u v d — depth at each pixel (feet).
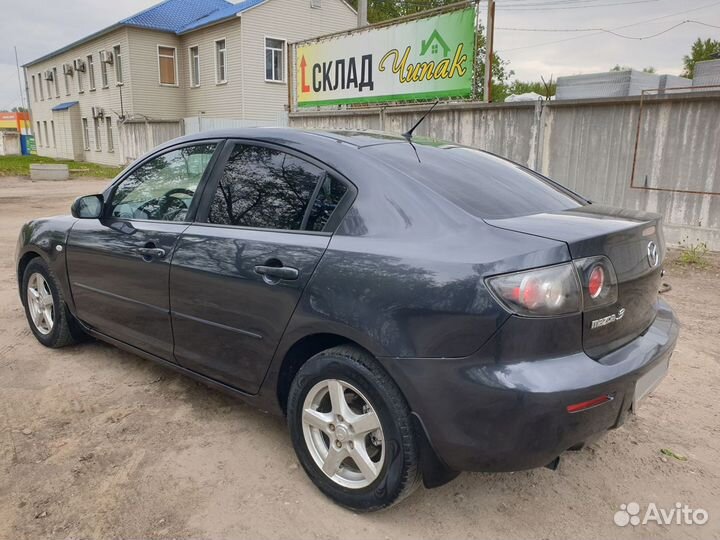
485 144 30.63
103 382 12.47
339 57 40.63
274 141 9.76
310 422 8.63
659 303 9.82
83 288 12.72
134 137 81.20
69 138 120.26
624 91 29.43
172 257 10.35
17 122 185.68
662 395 12.26
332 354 8.20
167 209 11.14
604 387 6.98
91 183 68.13
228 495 8.68
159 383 12.46
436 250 7.38
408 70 35.68
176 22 96.48
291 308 8.47
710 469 9.61
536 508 8.56
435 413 7.22
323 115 40.09
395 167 8.60
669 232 25.82
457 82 32.68
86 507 8.32
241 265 9.18
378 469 7.92
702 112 24.09
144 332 11.39
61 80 123.24
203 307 9.89
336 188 8.69
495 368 6.84
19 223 35.37
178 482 8.96
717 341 15.40
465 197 8.27
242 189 9.89
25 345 14.61
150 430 10.50
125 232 11.50
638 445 10.31
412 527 8.09
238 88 84.07
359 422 8.02
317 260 8.24
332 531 7.97
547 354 6.87
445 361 7.08
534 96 33.24
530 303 6.73
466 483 9.14
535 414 6.69
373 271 7.66
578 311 6.96
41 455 9.61
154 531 7.88
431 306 7.13
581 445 7.42
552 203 9.36
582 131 27.30
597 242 7.22
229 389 10.09
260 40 83.15
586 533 8.04
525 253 6.92
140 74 93.40
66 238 13.01
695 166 24.71
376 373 7.69
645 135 25.63
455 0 116.57
